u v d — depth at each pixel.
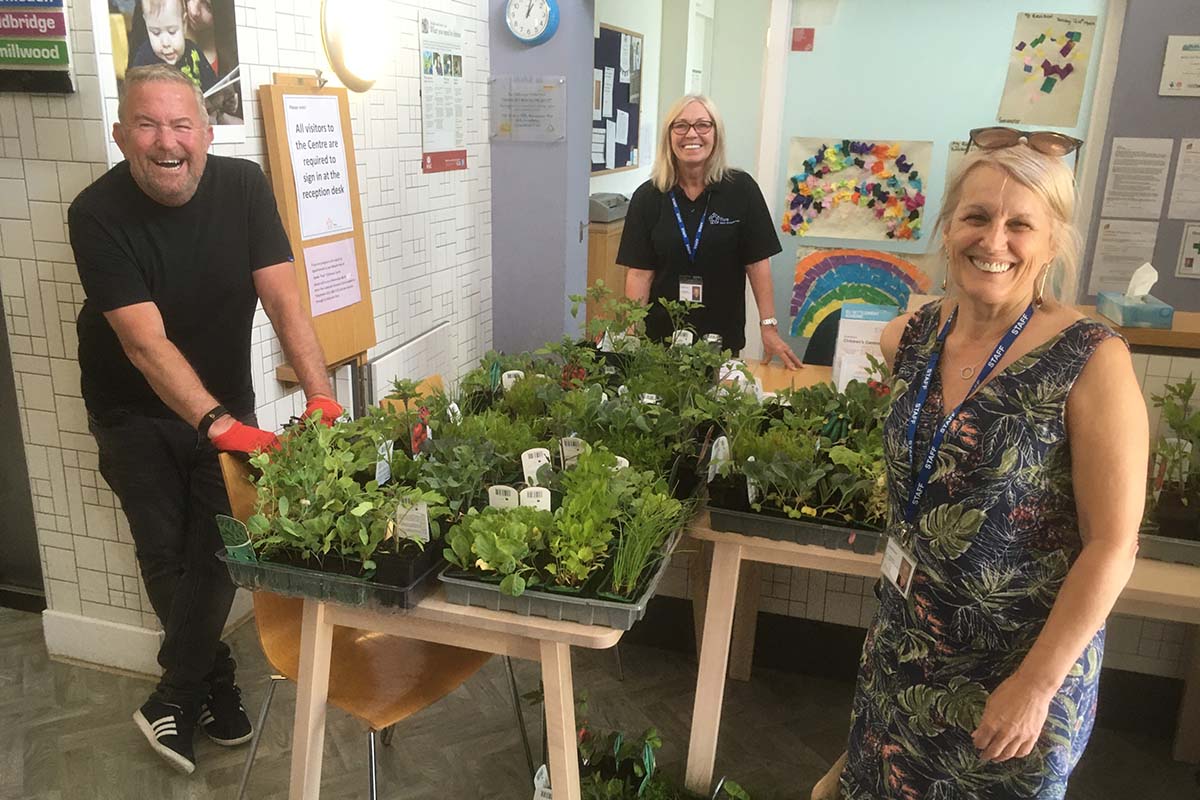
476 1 4.52
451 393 2.75
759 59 5.18
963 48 4.41
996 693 1.39
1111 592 1.30
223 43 2.83
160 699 2.48
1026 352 1.37
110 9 2.40
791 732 2.67
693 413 2.32
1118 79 3.90
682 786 2.36
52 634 2.95
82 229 2.19
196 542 2.46
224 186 2.37
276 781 2.45
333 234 3.34
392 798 2.39
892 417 1.54
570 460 2.13
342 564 1.74
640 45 7.39
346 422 2.10
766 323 3.48
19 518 3.18
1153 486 2.07
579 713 2.32
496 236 5.00
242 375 2.55
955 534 1.41
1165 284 4.10
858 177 4.71
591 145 5.86
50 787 2.40
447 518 1.89
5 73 2.42
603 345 3.14
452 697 2.83
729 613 2.14
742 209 3.44
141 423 2.41
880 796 1.60
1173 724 2.64
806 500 2.07
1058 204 1.34
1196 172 3.92
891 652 1.56
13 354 2.69
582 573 1.68
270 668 2.96
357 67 3.49
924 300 3.02
